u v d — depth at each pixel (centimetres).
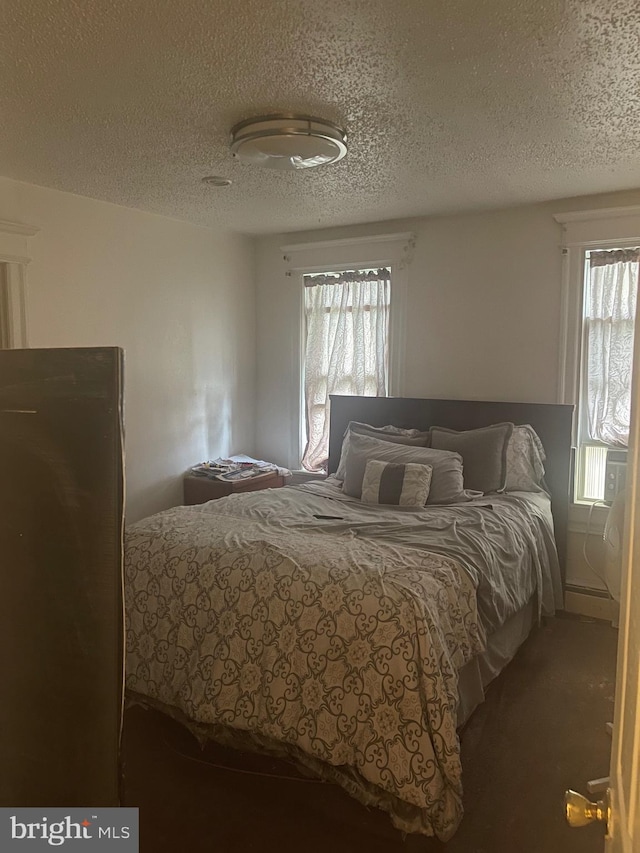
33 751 97
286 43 183
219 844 191
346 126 247
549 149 275
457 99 222
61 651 93
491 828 197
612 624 353
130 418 393
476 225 390
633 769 68
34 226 326
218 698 213
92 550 90
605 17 169
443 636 202
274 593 215
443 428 385
